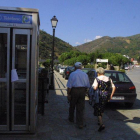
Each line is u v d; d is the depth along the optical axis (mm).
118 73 8328
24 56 4383
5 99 4461
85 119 6121
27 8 4285
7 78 4320
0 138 4250
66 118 6094
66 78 21984
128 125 5707
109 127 5469
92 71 9883
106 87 5059
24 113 4484
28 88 4414
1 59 4367
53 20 12961
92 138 4602
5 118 4473
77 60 54906
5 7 4234
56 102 8484
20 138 4312
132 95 7652
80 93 5172
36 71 4781
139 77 29078
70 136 4652
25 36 4355
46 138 4441
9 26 4277
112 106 8461
